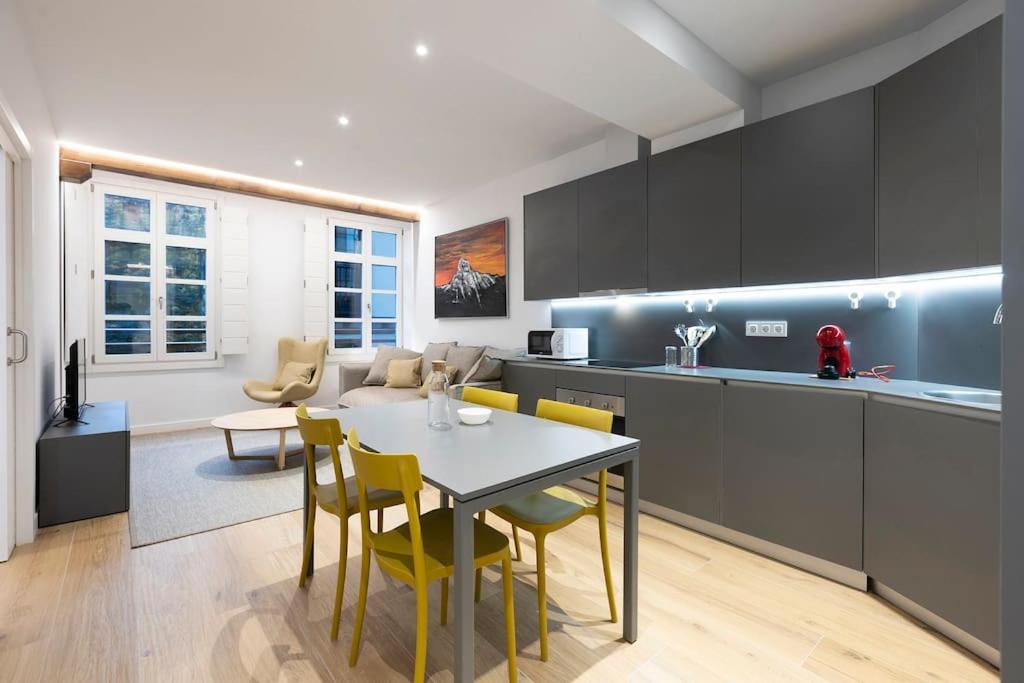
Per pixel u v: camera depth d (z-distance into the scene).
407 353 5.70
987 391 2.08
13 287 2.53
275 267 5.93
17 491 2.55
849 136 2.33
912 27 2.51
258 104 3.38
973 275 2.12
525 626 1.90
